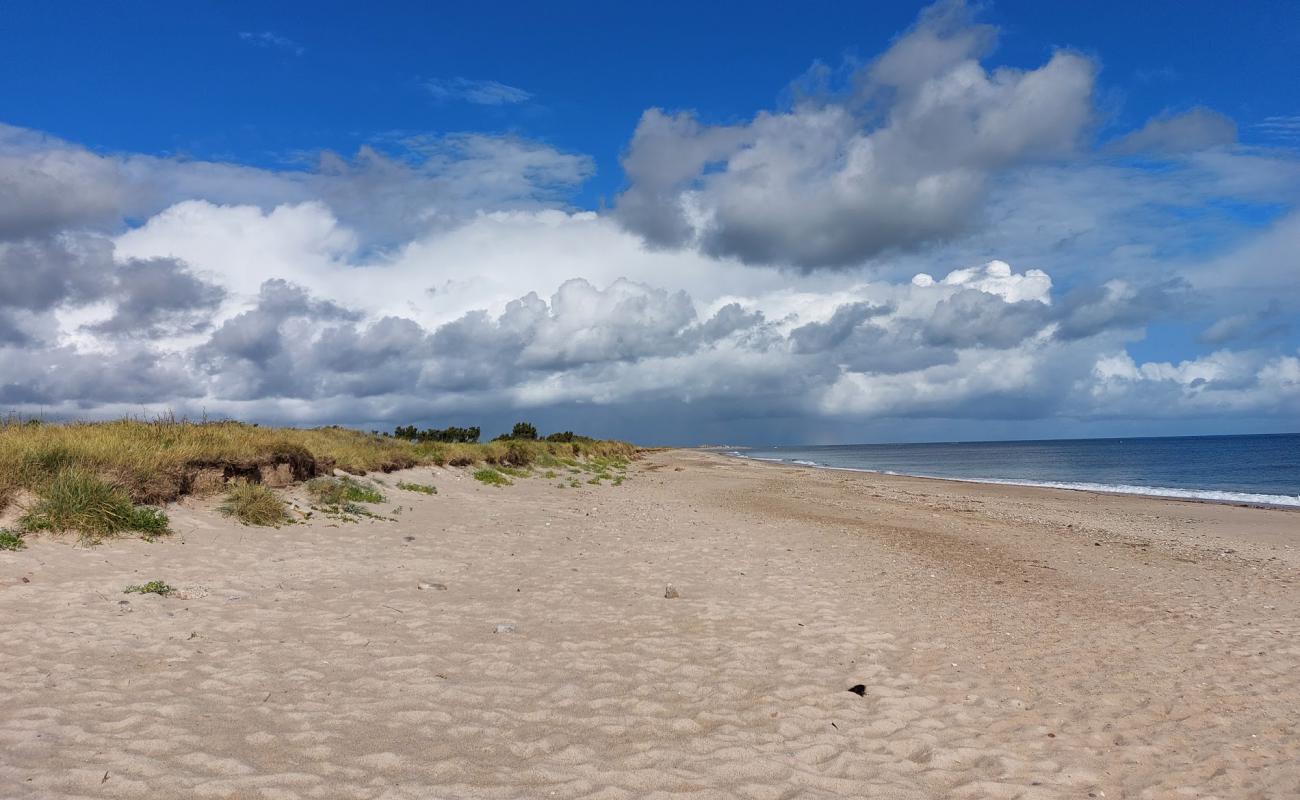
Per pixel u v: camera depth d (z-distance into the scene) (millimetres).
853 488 36188
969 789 5230
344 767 4977
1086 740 6195
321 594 9617
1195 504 30875
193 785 4547
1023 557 15648
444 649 7762
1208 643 9078
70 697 5762
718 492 30906
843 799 4984
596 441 67188
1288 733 6414
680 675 7379
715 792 4957
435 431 36781
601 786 4953
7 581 8438
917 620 9867
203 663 6809
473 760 5238
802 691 7027
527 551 13922
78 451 11914
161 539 11062
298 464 16328
